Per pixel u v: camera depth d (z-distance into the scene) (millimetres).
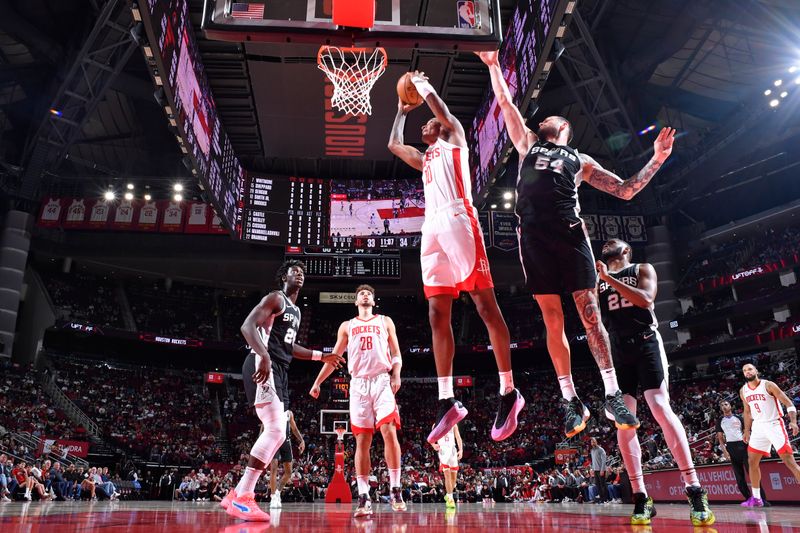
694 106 27250
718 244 31250
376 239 22016
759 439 7156
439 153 3488
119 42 20875
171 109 11750
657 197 30500
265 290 36000
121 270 33188
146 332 33562
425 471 24781
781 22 19672
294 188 21766
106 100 26344
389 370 5648
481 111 14734
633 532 2568
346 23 5480
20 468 15156
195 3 12797
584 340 32938
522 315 36438
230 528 2807
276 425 4184
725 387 26172
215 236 31828
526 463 26703
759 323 28406
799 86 22078
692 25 21250
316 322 37219
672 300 30250
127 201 29734
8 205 28312
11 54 23781
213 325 36125
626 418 2982
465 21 5727
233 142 18719
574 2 8992
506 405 3186
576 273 3205
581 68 23406
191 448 27609
